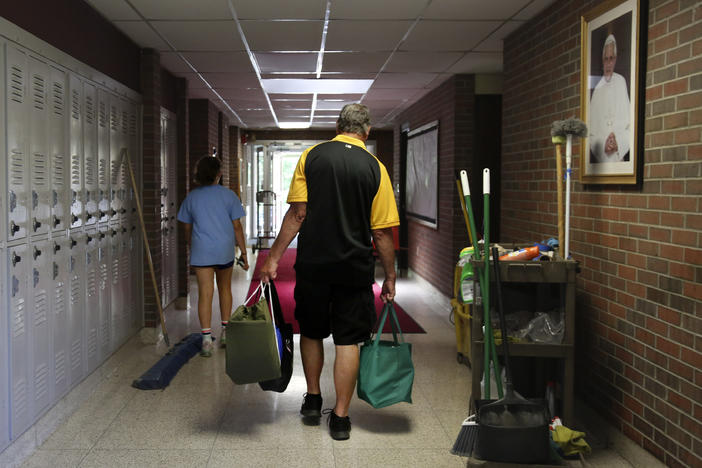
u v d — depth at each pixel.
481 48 5.32
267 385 3.20
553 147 3.94
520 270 2.99
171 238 6.41
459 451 2.94
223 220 4.64
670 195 2.60
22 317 2.82
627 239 2.98
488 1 3.96
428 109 7.96
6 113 2.64
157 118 5.35
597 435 3.27
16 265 2.74
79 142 3.63
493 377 3.41
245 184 13.63
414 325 5.93
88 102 3.80
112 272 4.30
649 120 2.76
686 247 2.48
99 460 2.84
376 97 8.33
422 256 8.45
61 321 3.33
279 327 3.28
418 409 3.58
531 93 4.38
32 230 2.93
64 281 3.37
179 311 6.59
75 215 3.54
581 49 3.43
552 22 3.97
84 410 3.51
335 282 3.01
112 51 4.47
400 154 10.12
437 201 7.31
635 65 2.83
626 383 2.99
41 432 3.04
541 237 4.15
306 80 6.96
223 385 3.98
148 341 5.12
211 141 8.83
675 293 2.57
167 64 6.01
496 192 6.59
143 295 5.13
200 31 4.68
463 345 4.47
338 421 3.12
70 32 3.61
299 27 4.59
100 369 4.00
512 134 4.79
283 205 14.62
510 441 2.63
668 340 2.62
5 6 2.75
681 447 2.53
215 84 7.24
